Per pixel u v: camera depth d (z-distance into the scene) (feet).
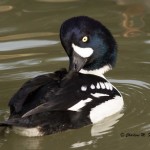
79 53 40.93
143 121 39.32
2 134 37.65
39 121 35.91
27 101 36.09
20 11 59.26
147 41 51.37
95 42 41.57
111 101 39.70
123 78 45.52
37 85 36.96
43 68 46.75
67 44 40.63
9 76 45.52
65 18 56.54
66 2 61.05
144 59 48.29
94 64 42.14
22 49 50.21
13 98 36.63
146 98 42.37
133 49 50.03
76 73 39.91
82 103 37.65
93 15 56.95
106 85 40.29
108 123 39.17
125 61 48.16
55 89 37.04
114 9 58.39
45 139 36.91
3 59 48.32
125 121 39.40
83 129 37.93
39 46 50.70
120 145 36.60
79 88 38.14
